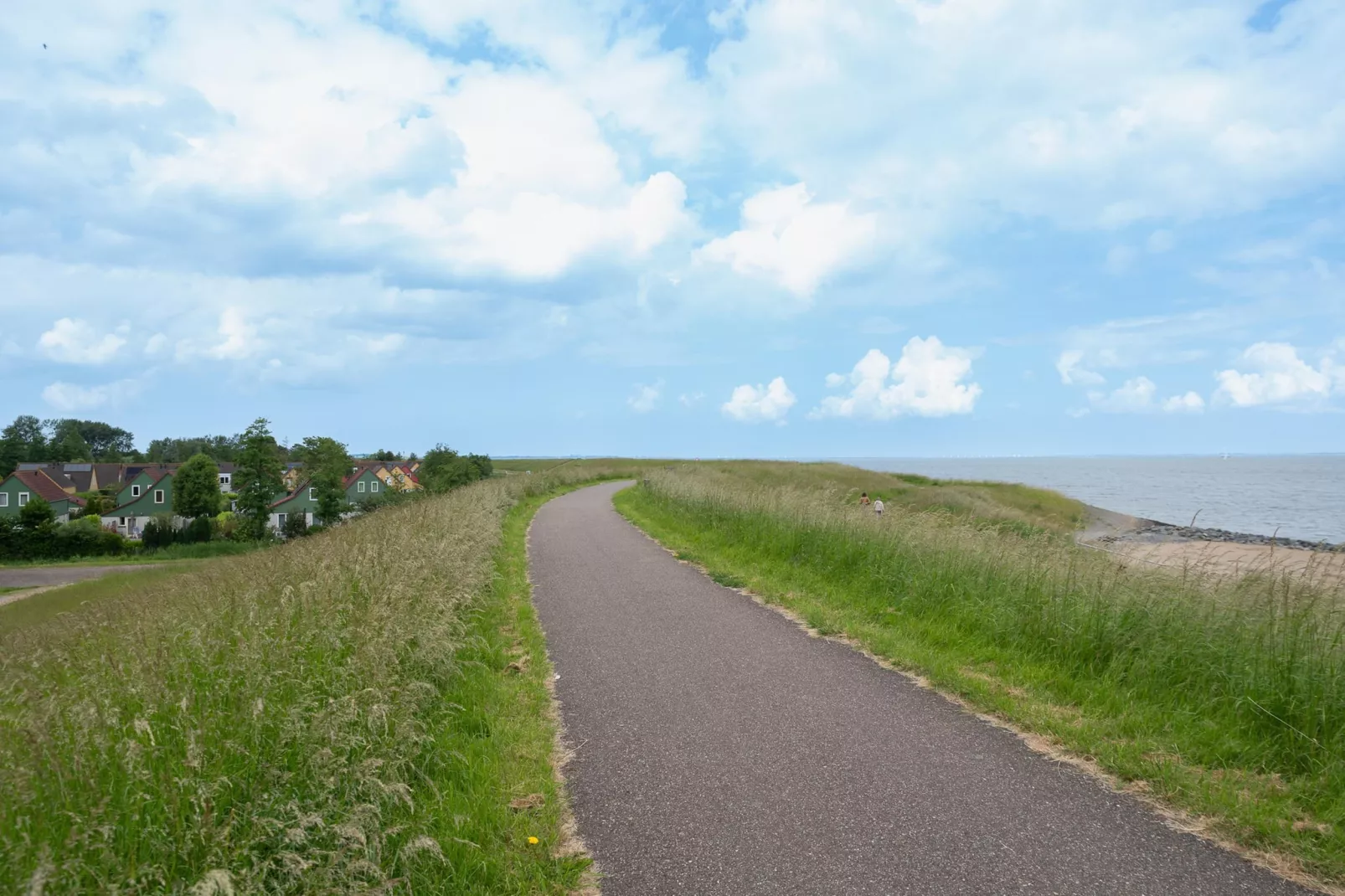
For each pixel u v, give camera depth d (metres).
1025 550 8.88
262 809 3.27
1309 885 3.44
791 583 10.89
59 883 2.64
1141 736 5.12
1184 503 68.69
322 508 60.84
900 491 43.19
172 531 59.47
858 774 4.67
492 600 9.87
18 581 41.06
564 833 4.04
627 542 16.55
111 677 4.23
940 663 6.82
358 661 4.94
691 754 5.03
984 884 3.44
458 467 48.50
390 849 3.58
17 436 132.75
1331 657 5.09
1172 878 3.48
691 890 3.46
